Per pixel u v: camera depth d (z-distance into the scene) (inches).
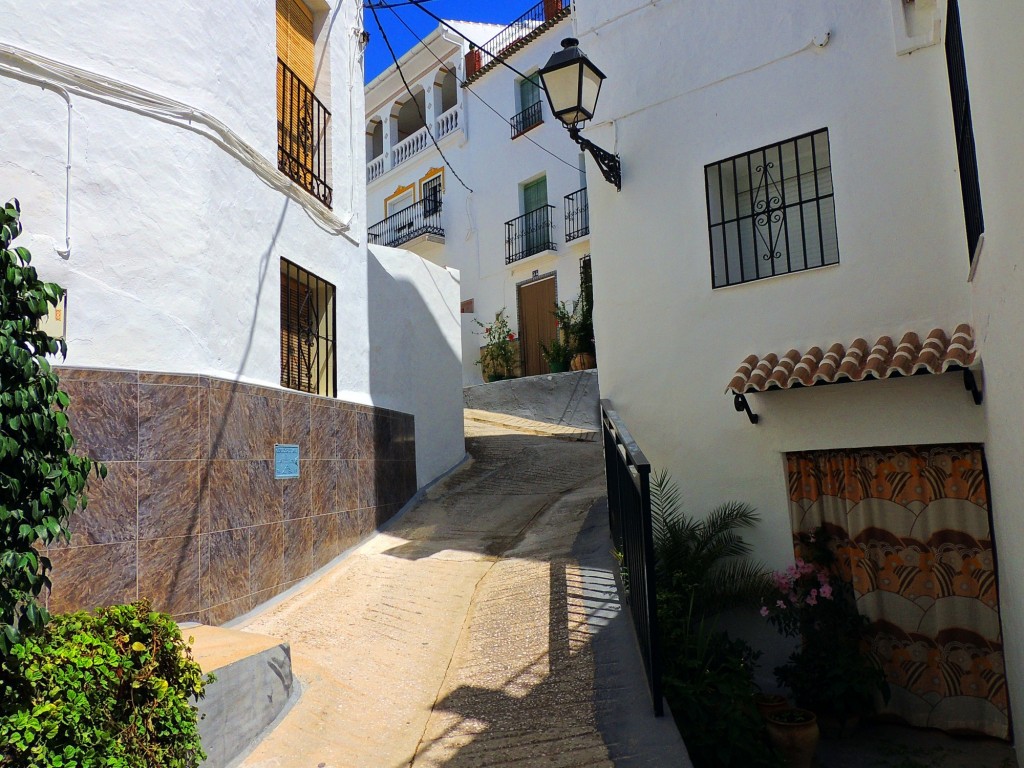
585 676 171.5
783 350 247.9
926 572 224.8
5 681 105.7
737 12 265.3
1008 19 131.6
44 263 189.8
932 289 225.8
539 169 693.9
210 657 153.7
